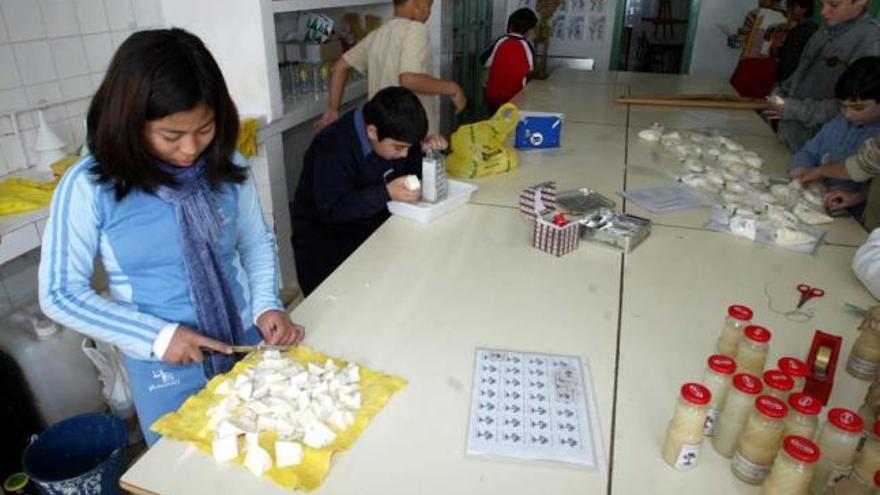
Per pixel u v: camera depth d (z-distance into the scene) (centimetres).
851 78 189
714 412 88
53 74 199
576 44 620
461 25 496
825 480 78
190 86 85
